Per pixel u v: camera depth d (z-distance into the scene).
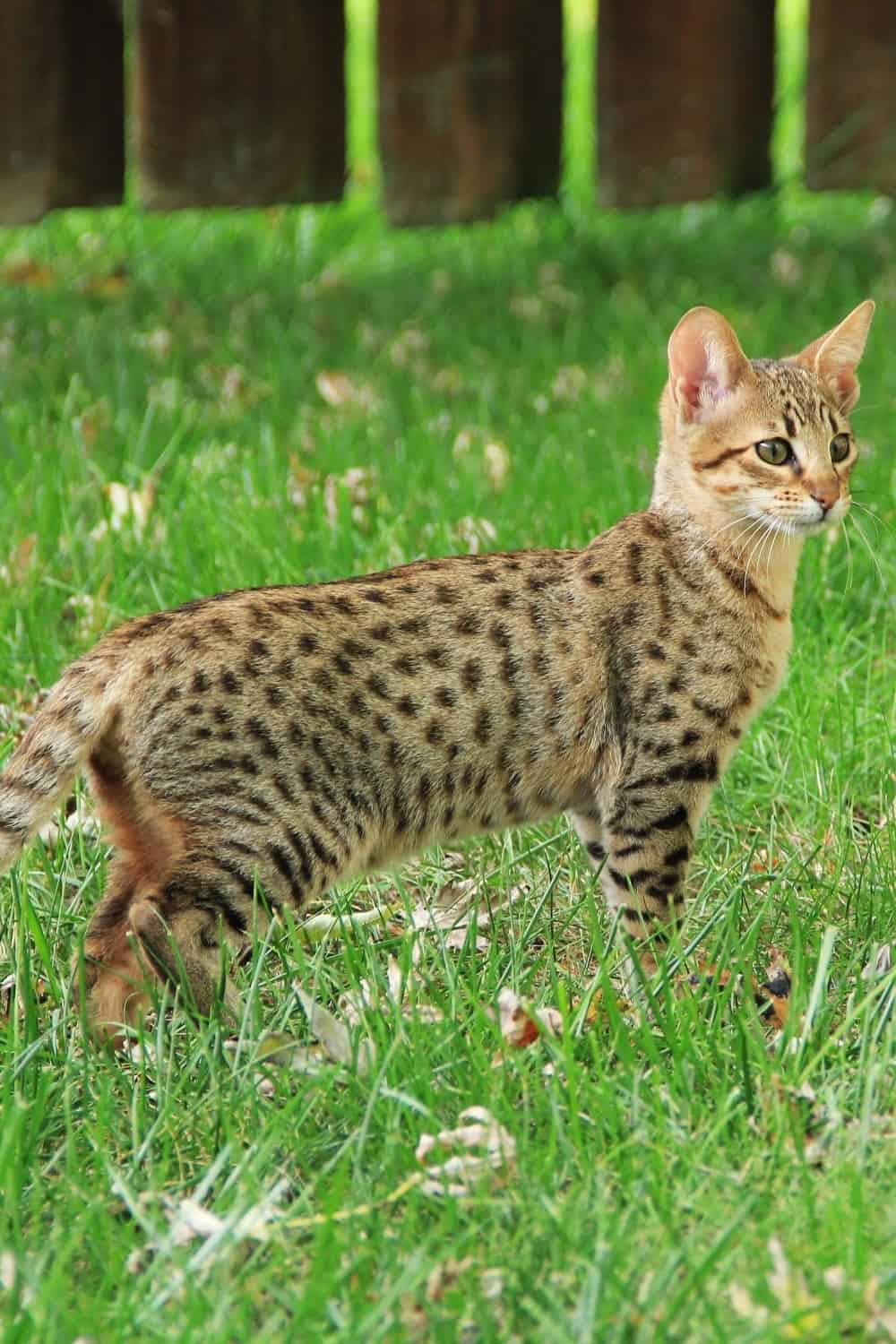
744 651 9.56
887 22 18.52
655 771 9.38
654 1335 5.98
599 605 9.41
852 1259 6.34
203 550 12.41
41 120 18.42
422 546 12.48
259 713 8.52
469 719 9.04
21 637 11.59
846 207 21.59
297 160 19.02
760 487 9.55
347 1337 6.00
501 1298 6.36
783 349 16.39
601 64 19.23
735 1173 7.01
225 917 8.48
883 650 11.73
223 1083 7.73
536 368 16.64
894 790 10.53
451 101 19.03
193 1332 6.01
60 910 9.05
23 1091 7.74
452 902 9.77
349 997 8.20
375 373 16.50
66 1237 6.66
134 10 18.50
